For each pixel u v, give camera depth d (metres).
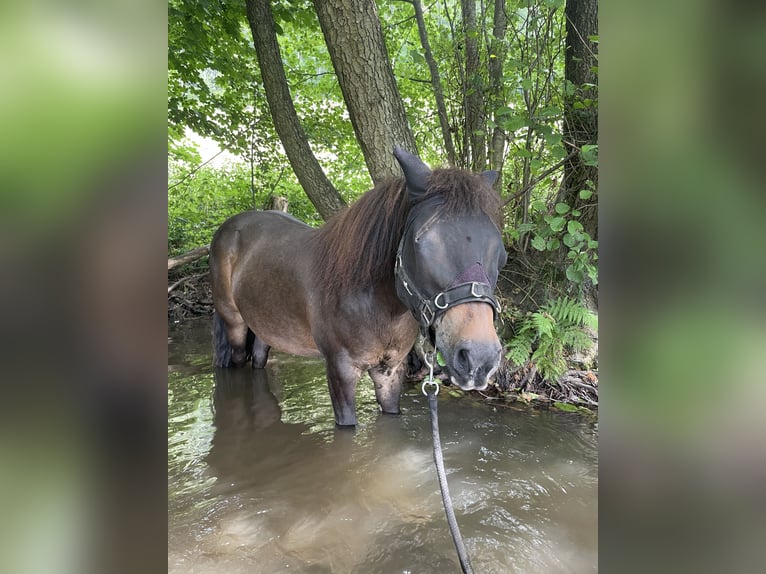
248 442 2.62
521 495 2.06
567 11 3.94
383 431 2.71
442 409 3.10
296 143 4.78
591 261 3.52
